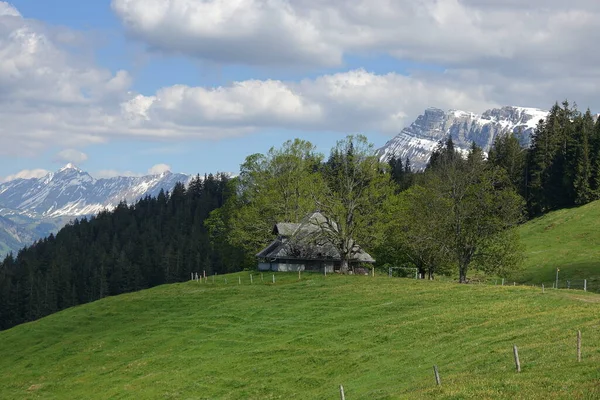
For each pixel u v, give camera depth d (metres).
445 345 54.78
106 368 73.38
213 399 55.19
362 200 106.56
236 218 131.00
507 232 93.44
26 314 195.25
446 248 93.94
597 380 36.19
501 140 186.88
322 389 50.78
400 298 78.00
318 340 65.06
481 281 111.75
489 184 95.56
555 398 34.72
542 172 160.88
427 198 100.00
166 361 70.38
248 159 130.12
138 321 91.31
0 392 73.00
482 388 38.81
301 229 114.50
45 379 74.62
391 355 55.75
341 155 109.88
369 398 43.53
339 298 82.81
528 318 58.06
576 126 161.88
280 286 96.50
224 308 87.50
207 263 196.25
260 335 72.44
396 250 106.00
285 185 124.75
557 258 120.44
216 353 69.38
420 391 41.06
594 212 142.62
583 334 47.94
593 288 97.56
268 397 52.44
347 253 107.06
